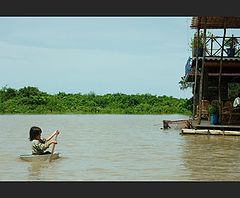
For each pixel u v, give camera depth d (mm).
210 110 26969
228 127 26031
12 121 48188
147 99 88812
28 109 77438
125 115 74438
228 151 18812
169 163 15539
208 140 23297
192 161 16016
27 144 22203
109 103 87812
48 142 16438
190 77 33625
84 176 13008
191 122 29062
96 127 37500
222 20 25969
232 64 28422
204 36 25531
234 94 44188
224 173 13516
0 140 24438
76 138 26062
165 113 82812
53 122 46438
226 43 28828
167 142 22922
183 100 86312
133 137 26734
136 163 15508
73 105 83438
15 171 13867
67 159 16516
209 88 35375
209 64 28547
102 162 15789
